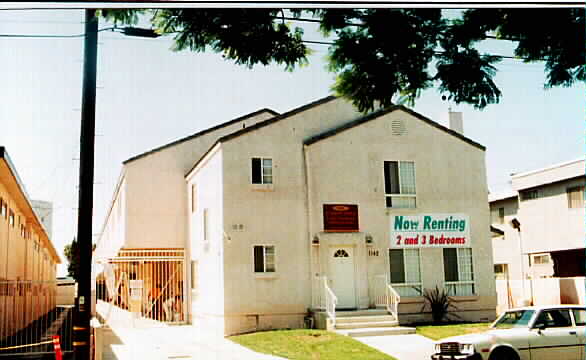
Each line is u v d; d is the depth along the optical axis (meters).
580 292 25.73
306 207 23.66
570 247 31.44
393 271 24.08
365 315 22.53
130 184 28.20
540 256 34.56
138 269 30.16
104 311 33.47
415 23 11.49
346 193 24.11
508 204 38.31
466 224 25.22
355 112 25.14
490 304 24.80
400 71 11.91
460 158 25.67
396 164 24.92
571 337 13.82
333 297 21.61
